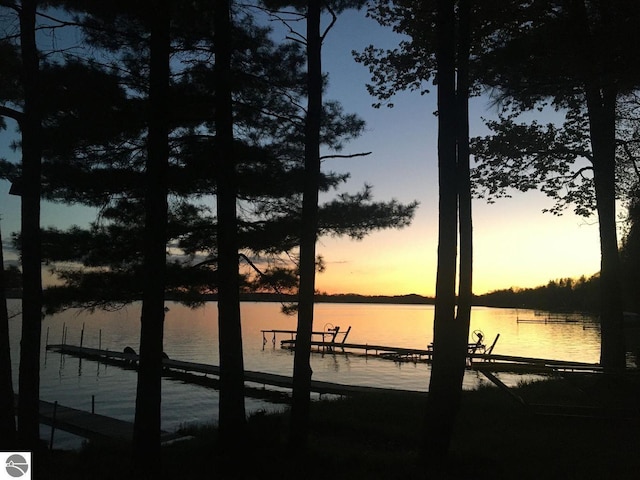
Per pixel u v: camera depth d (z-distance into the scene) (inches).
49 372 1203.2
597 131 559.8
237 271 389.1
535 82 448.1
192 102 385.4
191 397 895.1
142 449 326.6
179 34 389.7
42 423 608.7
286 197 470.6
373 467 310.7
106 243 440.8
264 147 455.8
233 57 418.3
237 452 346.6
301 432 351.6
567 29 380.5
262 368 1250.0
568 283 5890.8
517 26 443.5
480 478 280.2
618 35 338.0
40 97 359.6
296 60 432.5
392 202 468.1
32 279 365.7
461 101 464.4
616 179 657.0
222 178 383.2
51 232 438.6
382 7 490.6
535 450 327.6
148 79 376.2
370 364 1342.3
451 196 321.4
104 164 418.6
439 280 319.3
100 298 439.2
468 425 413.4
